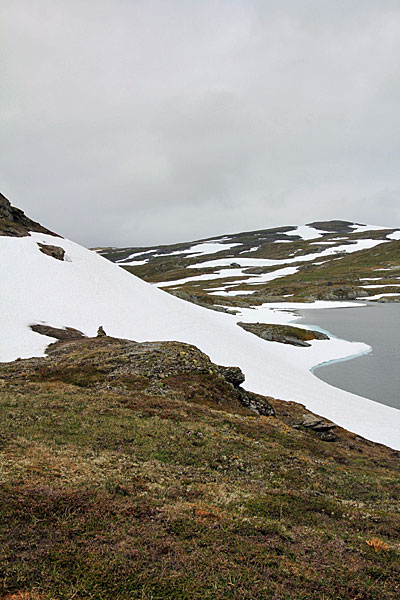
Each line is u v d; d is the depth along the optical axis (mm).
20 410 22609
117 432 20531
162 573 9055
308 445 25641
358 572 10531
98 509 11586
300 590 9375
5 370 36969
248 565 10008
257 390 48375
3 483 12172
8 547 9195
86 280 80562
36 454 15531
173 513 12109
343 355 75938
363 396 51625
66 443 17906
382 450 32375
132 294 83562
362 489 19266
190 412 26828
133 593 8383
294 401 45719
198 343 64812
